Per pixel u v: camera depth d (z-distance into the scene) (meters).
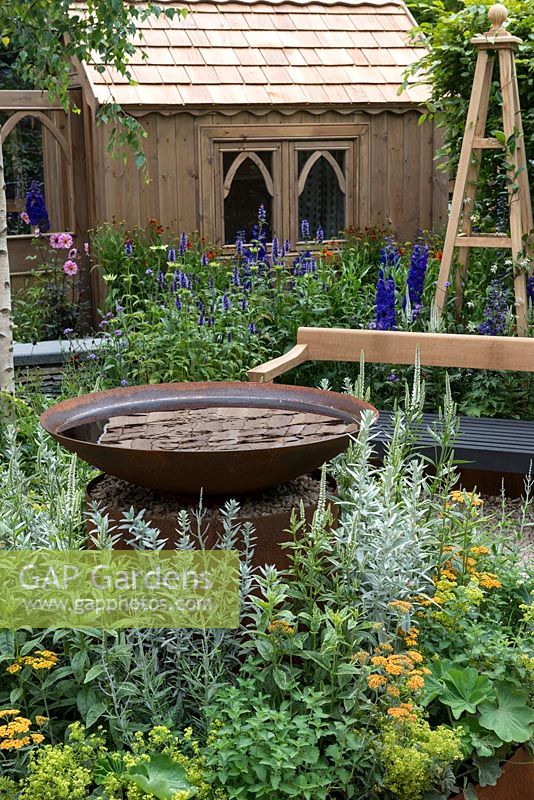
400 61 9.90
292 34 9.77
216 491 3.22
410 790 2.73
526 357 5.57
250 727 2.72
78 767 2.63
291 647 2.93
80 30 6.40
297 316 7.48
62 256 9.43
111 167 8.62
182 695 2.99
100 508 3.37
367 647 3.15
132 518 3.06
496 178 7.44
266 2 9.94
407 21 10.45
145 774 2.65
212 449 3.34
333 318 7.55
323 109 9.28
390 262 8.58
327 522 3.31
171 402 4.05
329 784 2.74
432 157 9.84
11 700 2.83
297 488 3.57
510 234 6.87
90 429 3.66
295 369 7.00
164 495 3.40
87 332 9.16
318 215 9.56
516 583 3.67
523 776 3.08
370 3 10.41
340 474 3.69
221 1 9.77
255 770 2.65
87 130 8.98
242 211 9.26
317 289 7.61
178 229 8.95
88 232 9.13
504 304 6.88
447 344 5.71
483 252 7.42
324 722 2.91
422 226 9.93
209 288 7.70
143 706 2.98
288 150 9.29
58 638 2.84
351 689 2.92
